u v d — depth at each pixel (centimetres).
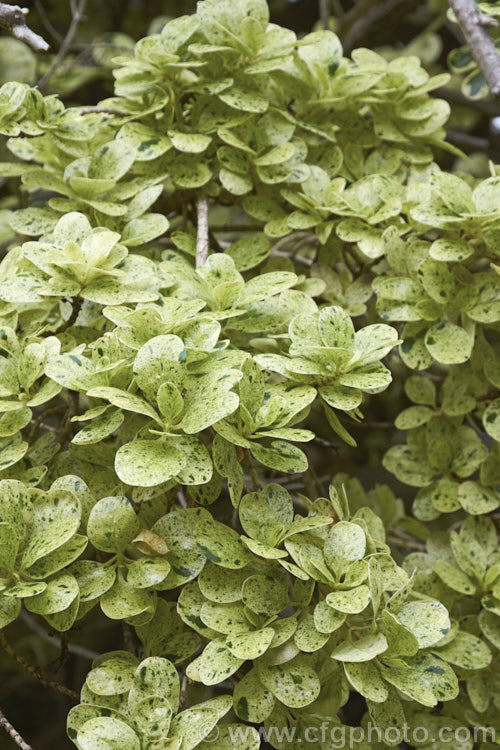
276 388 93
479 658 96
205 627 91
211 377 91
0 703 167
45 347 93
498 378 101
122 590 91
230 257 100
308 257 122
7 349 95
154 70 105
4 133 100
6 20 99
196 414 89
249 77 105
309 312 97
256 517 92
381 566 92
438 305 99
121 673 91
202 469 89
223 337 100
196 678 90
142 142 103
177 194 108
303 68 106
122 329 92
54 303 100
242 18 104
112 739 88
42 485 96
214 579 91
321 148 108
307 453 105
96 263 95
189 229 109
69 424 97
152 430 89
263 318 97
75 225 97
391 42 196
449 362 97
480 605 100
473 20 104
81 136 103
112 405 92
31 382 93
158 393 89
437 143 109
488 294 99
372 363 94
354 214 102
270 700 91
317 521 91
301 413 94
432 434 103
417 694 89
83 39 168
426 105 108
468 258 100
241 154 104
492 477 101
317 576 90
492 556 100
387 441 133
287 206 107
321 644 89
